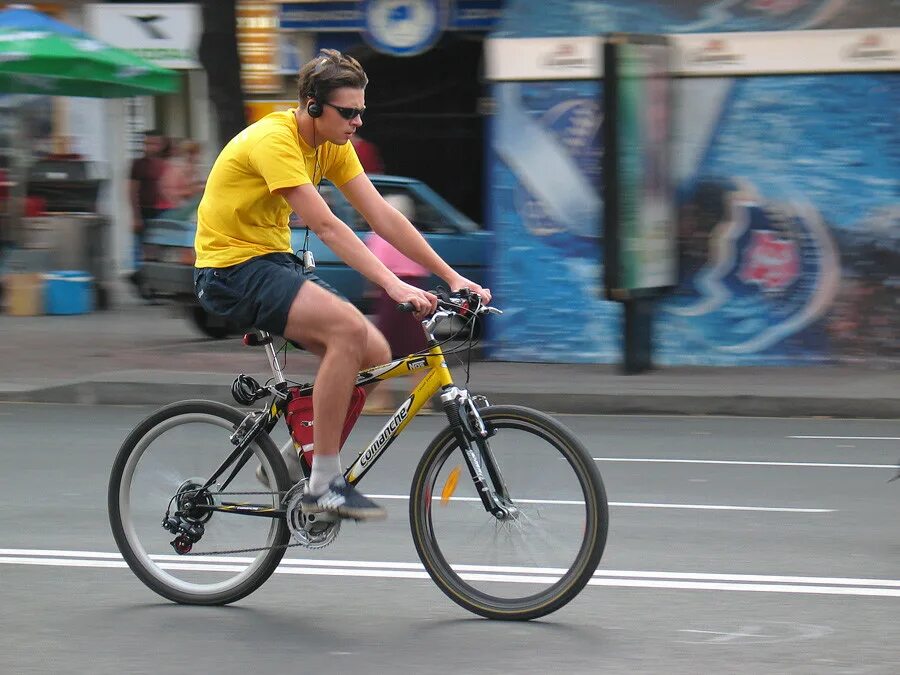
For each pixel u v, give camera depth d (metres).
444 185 59.22
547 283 43.72
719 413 36.25
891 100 41.25
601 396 36.56
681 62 42.16
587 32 42.66
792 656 14.89
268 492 16.78
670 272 41.53
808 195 42.06
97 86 53.69
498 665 14.66
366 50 58.16
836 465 27.89
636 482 25.88
